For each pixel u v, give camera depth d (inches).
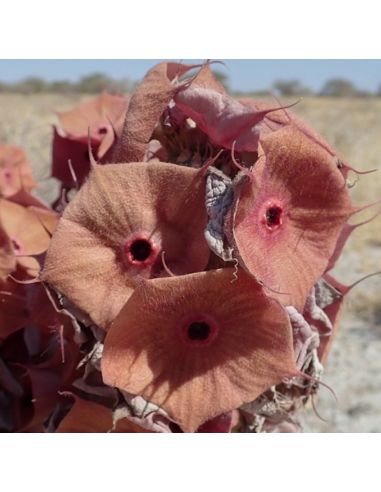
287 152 16.3
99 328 16.6
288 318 15.8
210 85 18.7
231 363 16.4
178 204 16.3
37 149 57.6
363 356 38.5
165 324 16.1
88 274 16.3
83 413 18.0
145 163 16.4
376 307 44.8
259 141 16.0
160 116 17.4
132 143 17.2
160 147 18.7
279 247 16.6
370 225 58.0
